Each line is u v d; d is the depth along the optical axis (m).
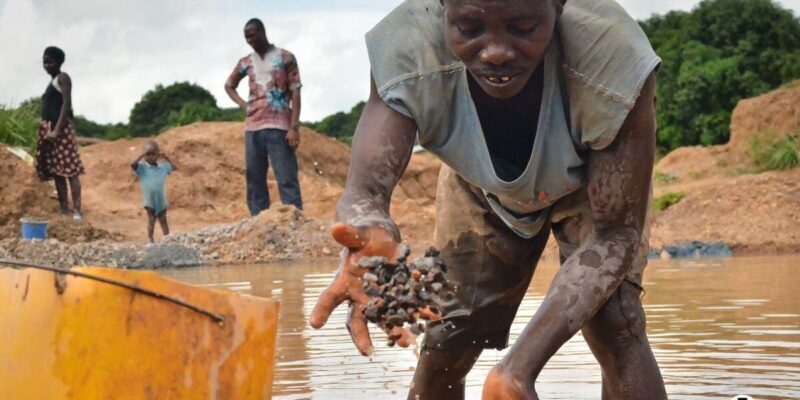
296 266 12.62
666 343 5.97
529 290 8.68
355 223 3.20
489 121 3.55
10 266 3.18
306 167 24.25
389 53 3.50
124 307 2.95
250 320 3.04
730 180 17.98
